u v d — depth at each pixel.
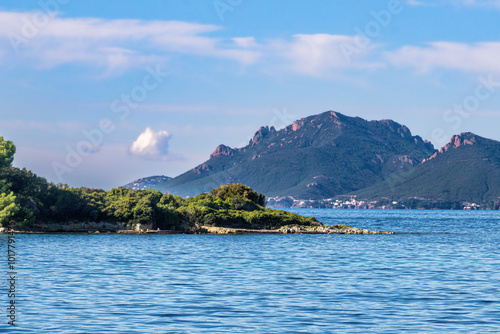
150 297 48.56
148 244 110.19
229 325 38.16
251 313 42.22
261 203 188.88
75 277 60.88
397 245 118.25
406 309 44.19
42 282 56.69
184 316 40.88
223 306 44.84
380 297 49.69
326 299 48.50
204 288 54.09
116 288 53.38
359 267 74.06
